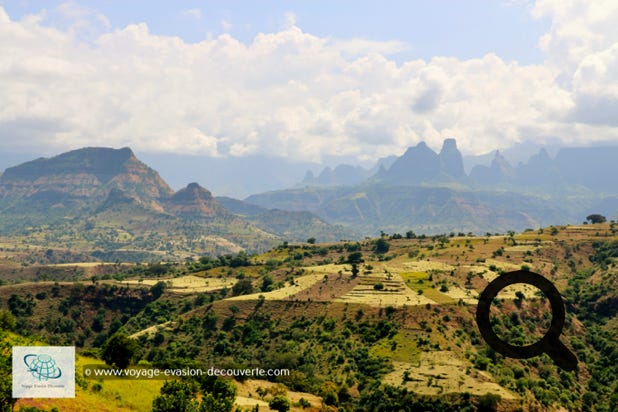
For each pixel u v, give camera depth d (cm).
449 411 14538
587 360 19762
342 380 17275
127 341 11488
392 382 16212
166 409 8431
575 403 16250
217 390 11312
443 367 16888
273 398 12362
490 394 14850
